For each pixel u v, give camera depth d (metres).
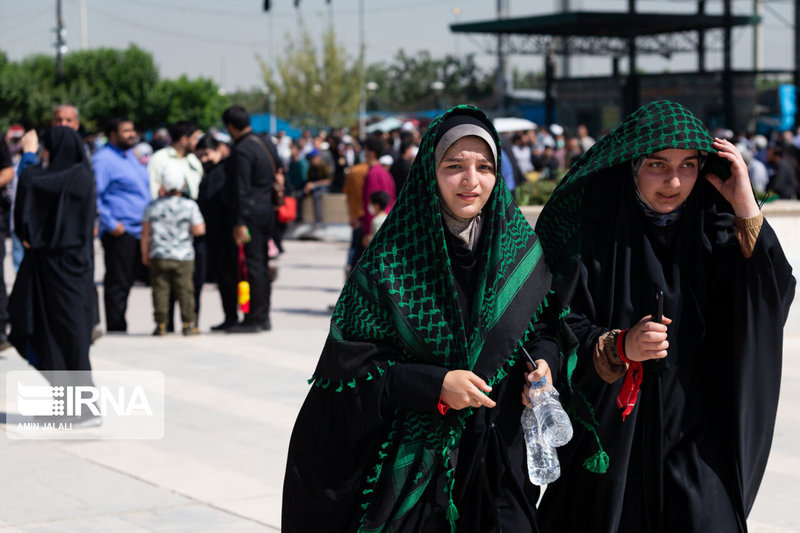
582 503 3.89
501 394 3.58
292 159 24.88
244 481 6.34
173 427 7.57
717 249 3.84
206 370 9.48
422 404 3.37
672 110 3.69
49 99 62.31
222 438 7.29
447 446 3.45
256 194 11.23
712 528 3.65
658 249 3.82
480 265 3.46
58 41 44.72
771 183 19.81
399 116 52.09
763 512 5.72
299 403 8.27
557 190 3.82
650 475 3.79
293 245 23.33
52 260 7.26
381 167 12.80
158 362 9.82
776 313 3.72
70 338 7.34
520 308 3.48
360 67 65.56
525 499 3.65
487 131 3.42
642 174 3.73
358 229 13.72
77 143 7.29
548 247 3.87
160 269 11.14
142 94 66.94
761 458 3.81
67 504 5.91
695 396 3.82
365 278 3.44
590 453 3.78
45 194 7.21
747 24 37.59
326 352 3.48
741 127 41.84
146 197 11.59
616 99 42.75
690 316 3.79
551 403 3.48
